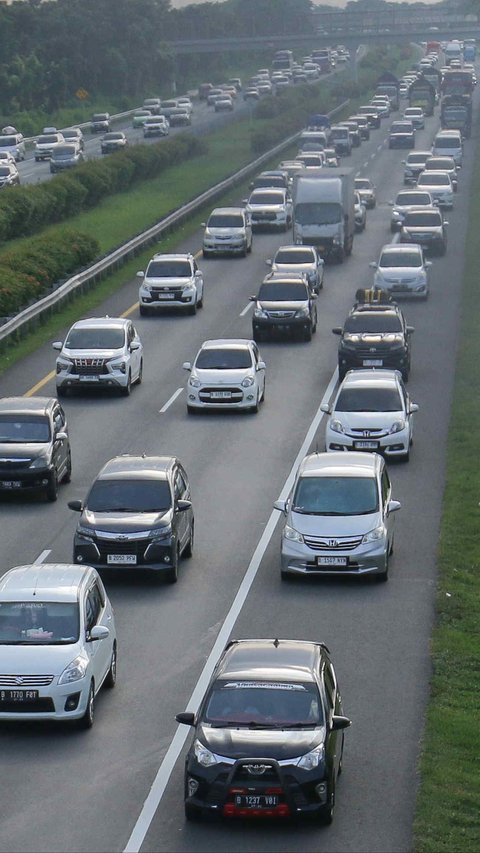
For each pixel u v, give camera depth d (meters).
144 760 34.53
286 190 162.88
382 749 35.06
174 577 50.22
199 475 65.25
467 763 33.69
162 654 42.84
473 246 138.25
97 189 172.25
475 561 51.94
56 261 117.06
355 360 85.06
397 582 50.09
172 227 150.62
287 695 31.44
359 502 51.12
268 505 60.34
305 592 49.09
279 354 94.81
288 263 116.25
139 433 73.94
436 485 63.25
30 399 65.81
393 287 111.25
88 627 37.84
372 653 42.56
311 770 29.94
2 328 93.62
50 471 61.53
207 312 109.94
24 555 53.34
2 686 35.94
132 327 87.38
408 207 151.62
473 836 29.36
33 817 31.09
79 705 36.19
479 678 40.41
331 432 67.88
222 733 30.58
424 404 79.75
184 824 30.64
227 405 77.88
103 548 49.59
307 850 29.17
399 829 30.23
